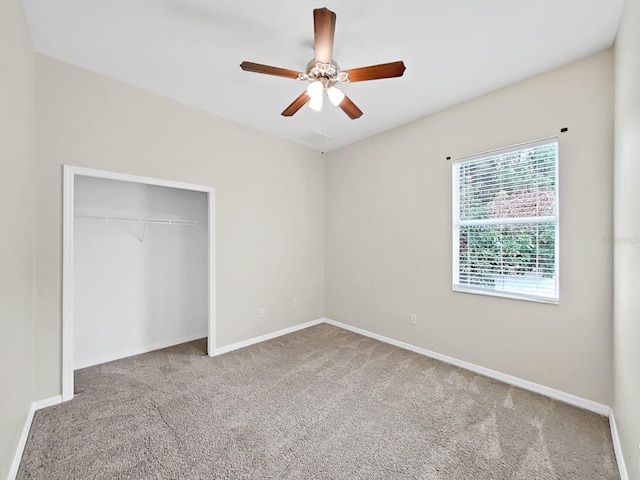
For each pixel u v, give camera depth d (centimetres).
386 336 364
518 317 253
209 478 155
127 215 324
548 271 238
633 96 150
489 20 182
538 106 239
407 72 237
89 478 154
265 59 227
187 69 240
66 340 228
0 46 139
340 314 427
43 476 156
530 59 220
